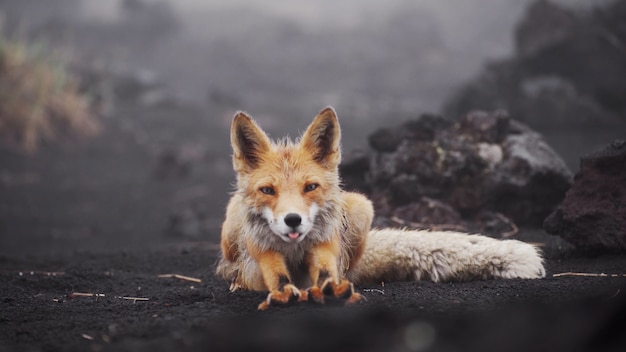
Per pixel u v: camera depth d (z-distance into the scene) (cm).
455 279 823
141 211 1898
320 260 701
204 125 2952
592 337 480
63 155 2428
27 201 1981
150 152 2533
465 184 1166
